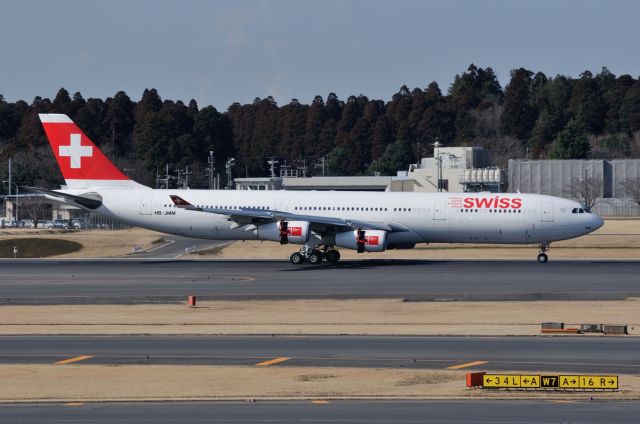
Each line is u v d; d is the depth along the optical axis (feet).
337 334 471.62
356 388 352.08
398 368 388.57
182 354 420.36
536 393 343.67
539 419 303.89
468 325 504.02
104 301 612.70
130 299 619.67
